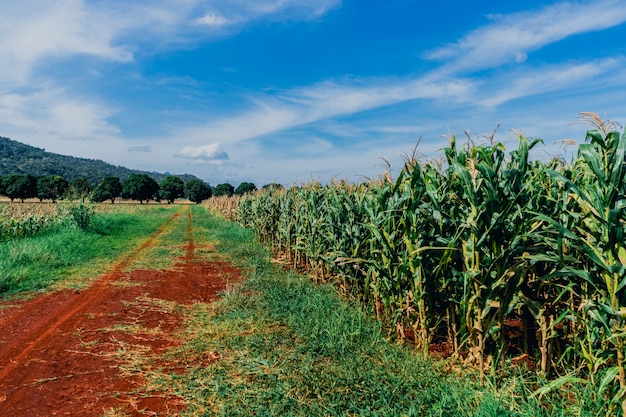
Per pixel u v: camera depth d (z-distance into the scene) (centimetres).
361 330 573
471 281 423
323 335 566
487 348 496
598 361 338
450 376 434
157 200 10275
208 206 5494
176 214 4431
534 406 357
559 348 455
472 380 425
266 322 641
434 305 509
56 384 441
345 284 738
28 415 377
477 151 417
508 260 411
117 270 1113
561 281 442
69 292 864
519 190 416
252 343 540
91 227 1936
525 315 491
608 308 313
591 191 321
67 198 2120
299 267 1107
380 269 546
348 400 394
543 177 490
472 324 444
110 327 634
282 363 476
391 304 579
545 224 442
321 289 819
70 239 1520
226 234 1964
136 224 2722
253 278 959
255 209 1659
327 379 430
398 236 564
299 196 1170
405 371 443
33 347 550
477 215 409
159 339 584
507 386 401
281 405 382
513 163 482
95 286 921
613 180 299
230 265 1220
